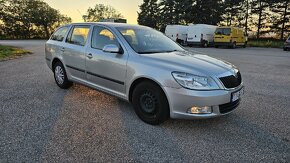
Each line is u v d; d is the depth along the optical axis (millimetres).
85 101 4836
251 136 3422
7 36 50312
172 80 3322
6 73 7676
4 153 2822
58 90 5629
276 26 40688
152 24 51094
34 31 54594
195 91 3227
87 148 2990
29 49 17594
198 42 24594
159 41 4656
